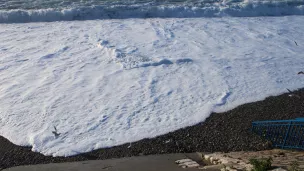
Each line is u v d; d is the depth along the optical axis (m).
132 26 16.58
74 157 7.77
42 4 19.30
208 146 8.12
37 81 11.25
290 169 5.32
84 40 14.60
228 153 7.62
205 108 9.73
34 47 13.84
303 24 17.52
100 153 7.88
